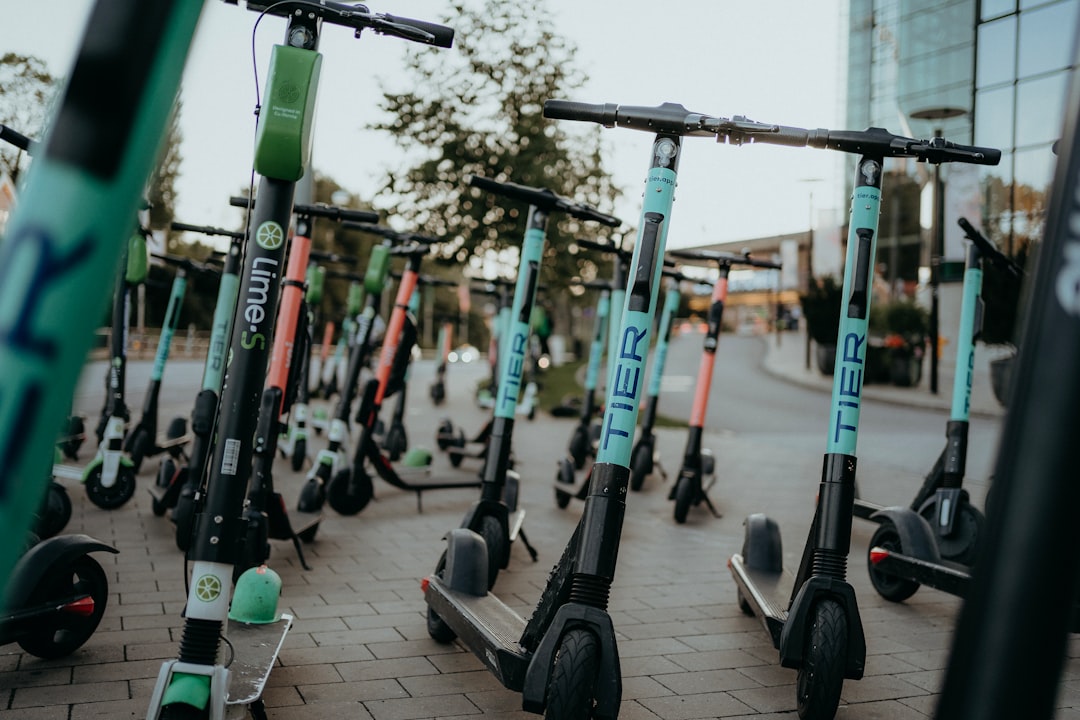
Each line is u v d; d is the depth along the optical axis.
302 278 4.85
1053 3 17.78
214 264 8.33
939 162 3.19
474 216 12.10
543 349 18.03
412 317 6.52
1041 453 0.81
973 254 5.27
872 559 4.62
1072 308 0.82
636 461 8.47
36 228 0.77
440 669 3.44
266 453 4.73
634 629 4.14
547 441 12.93
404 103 12.11
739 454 11.80
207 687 2.24
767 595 3.76
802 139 3.03
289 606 4.24
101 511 6.23
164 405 15.41
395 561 5.27
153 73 0.80
